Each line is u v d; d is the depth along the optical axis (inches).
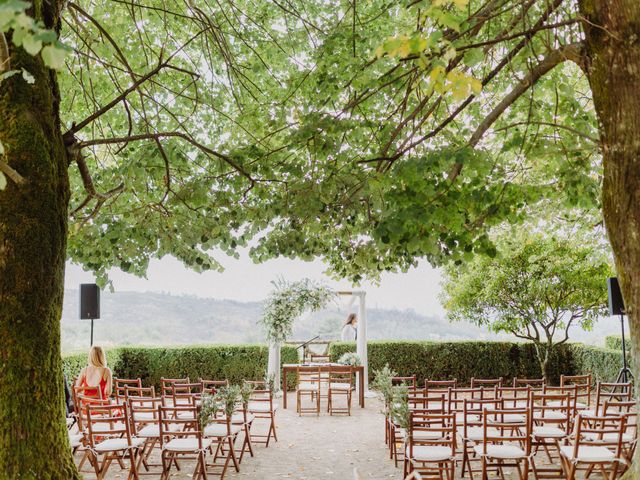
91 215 277.6
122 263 285.3
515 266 553.9
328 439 392.8
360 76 263.3
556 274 549.3
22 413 176.1
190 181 287.9
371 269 315.9
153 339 1422.2
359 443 380.2
